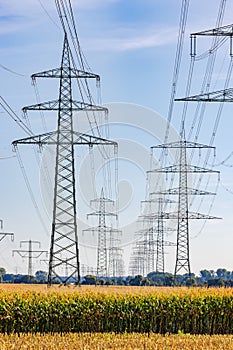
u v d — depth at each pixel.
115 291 56.94
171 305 53.00
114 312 52.12
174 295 54.00
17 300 50.94
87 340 39.81
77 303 51.81
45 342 37.94
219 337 44.12
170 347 36.38
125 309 52.31
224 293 55.16
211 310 53.47
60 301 51.38
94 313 51.81
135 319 52.53
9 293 53.09
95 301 52.28
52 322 51.06
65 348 35.12
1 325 50.09
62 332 49.56
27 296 51.97
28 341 38.16
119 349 35.09
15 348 34.56
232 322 53.84
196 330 53.28
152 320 52.75
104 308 52.03
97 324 51.88
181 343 38.50
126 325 52.38
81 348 35.12
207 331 53.38
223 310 53.53
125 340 39.91
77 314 51.41
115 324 52.19
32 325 50.66
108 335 44.09
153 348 35.78
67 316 51.16
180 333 49.34
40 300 51.34
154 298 53.19
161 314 52.81
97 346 36.19
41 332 50.16
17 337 40.47
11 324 50.28
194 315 53.16
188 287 63.34
